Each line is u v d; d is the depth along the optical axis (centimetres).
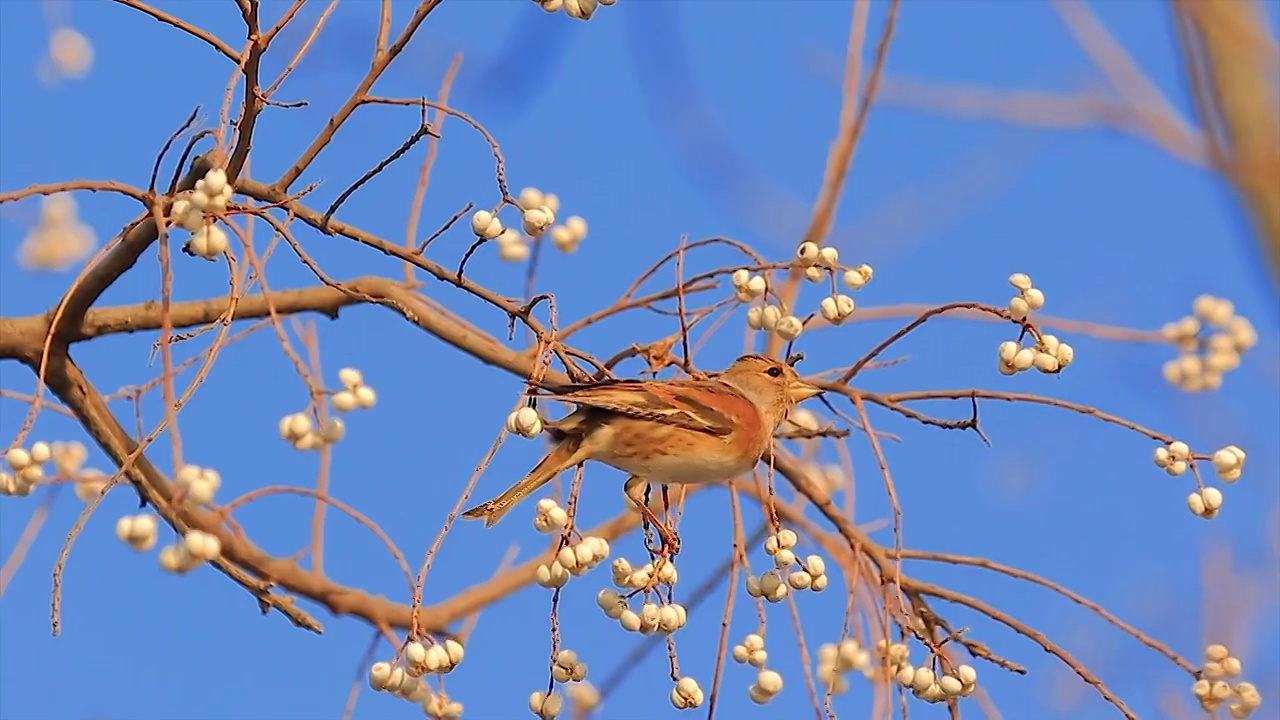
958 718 1064
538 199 998
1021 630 1114
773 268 1095
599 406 1090
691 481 1145
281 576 1289
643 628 963
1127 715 1074
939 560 1162
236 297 901
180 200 909
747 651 984
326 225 1032
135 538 826
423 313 1248
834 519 1212
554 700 936
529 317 1025
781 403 1193
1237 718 1070
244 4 950
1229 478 1076
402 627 1338
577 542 968
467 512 1088
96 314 1170
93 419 1141
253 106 982
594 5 977
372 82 1020
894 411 1175
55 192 942
